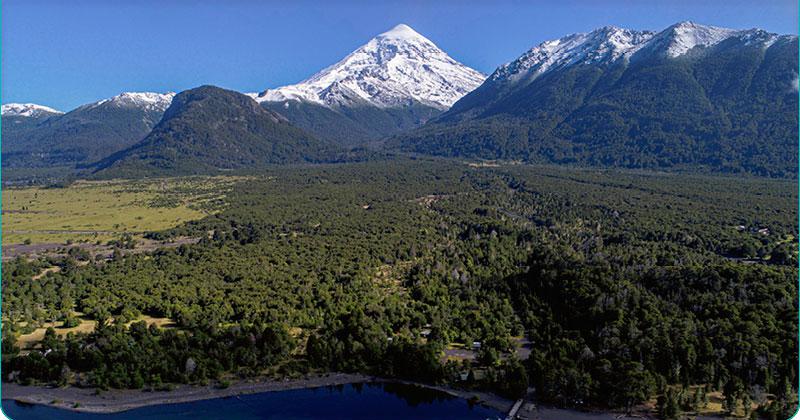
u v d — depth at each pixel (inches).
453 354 6791.3
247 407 5812.0
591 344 6491.1
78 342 6668.3
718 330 6131.9
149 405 5816.9
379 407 5821.9
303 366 6476.4
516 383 5866.1
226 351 6545.3
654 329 6259.8
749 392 5433.1
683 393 5462.6
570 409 5605.3
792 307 6481.3
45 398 5880.9
